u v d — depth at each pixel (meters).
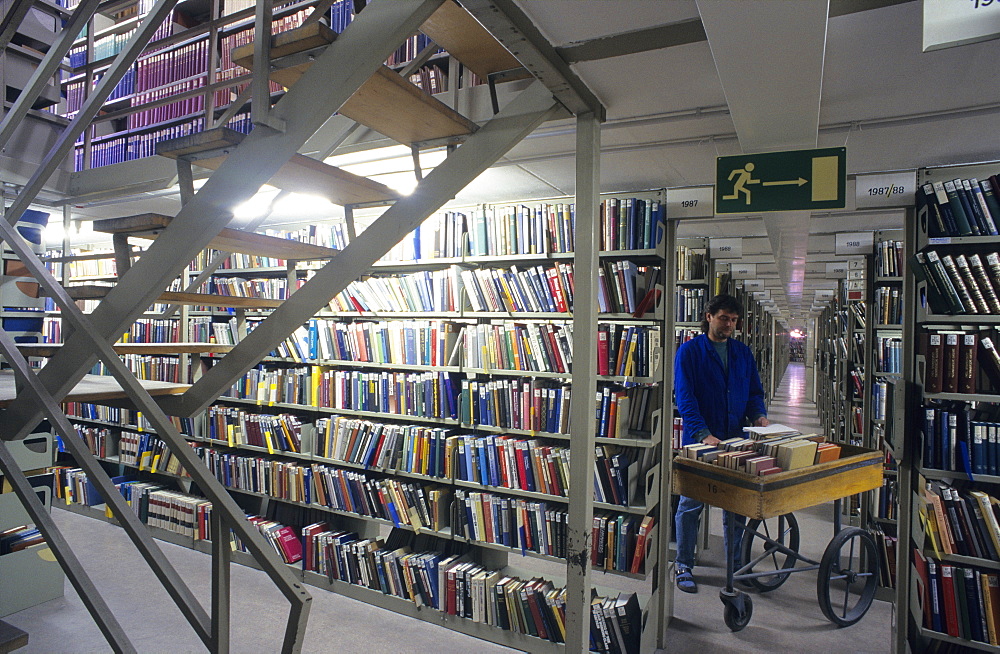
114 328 1.79
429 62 2.86
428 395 3.46
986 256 2.60
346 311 3.85
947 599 2.61
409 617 3.28
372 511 3.54
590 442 1.97
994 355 2.57
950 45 1.26
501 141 1.74
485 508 3.22
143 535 1.57
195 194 1.64
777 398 14.70
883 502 3.72
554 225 3.17
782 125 1.93
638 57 1.75
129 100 4.32
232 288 4.51
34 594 3.38
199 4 4.16
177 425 4.46
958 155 2.62
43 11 3.32
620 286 2.98
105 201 3.72
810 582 3.71
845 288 5.88
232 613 3.24
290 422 3.92
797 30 1.30
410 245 3.63
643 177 3.13
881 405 4.04
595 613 2.75
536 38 1.54
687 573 3.57
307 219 4.28
